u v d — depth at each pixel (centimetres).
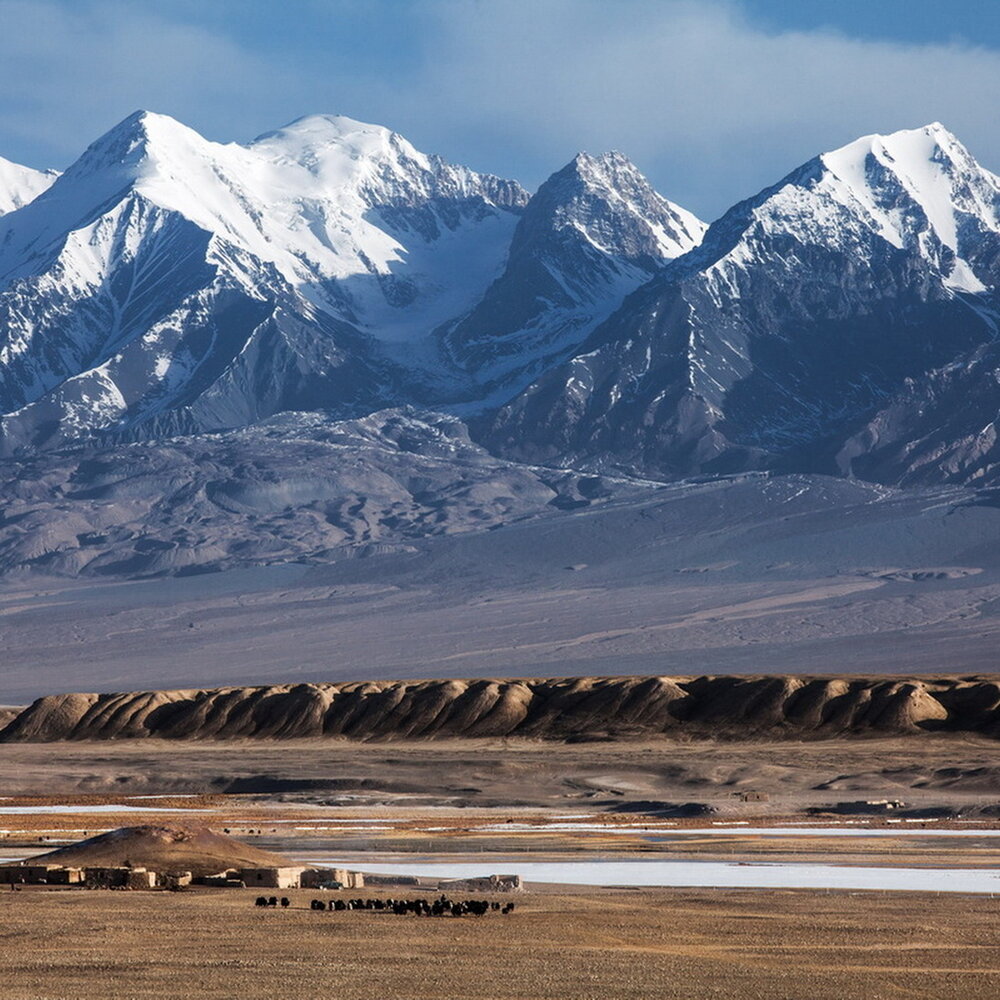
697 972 19112
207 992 17388
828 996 17550
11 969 19000
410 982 18162
